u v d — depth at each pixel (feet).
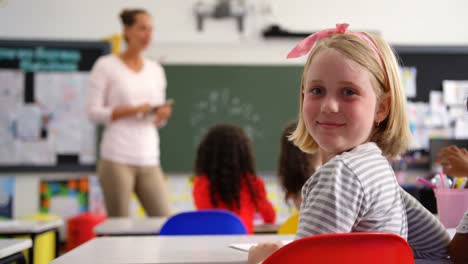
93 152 16.72
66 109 16.70
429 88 16.94
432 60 16.97
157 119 11.98
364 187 3.04
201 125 16.79
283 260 2.78
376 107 3.41
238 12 16.79
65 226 16.57
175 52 16.80
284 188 7.93
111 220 8.74
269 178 16.80
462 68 16.98
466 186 4.57
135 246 4.26
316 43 3.50
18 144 16.58
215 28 16.83
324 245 2.77
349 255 2.80
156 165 12.16
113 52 16.65
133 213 16.48
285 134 7.74
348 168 3.06
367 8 16.94
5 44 16.51
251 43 16.85
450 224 4.41
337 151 3.36
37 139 16.65
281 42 16.90
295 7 16.93
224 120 16.84
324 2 16.93
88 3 16.67
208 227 6.79
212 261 3.47
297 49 3.69
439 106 16.92
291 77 16.88
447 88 16.93
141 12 12.05
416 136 16.81
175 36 16.75
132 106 11.93
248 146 8.99
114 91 11.94
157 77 12.53
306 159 7.74
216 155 8.84
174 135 16.76
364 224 3.12
